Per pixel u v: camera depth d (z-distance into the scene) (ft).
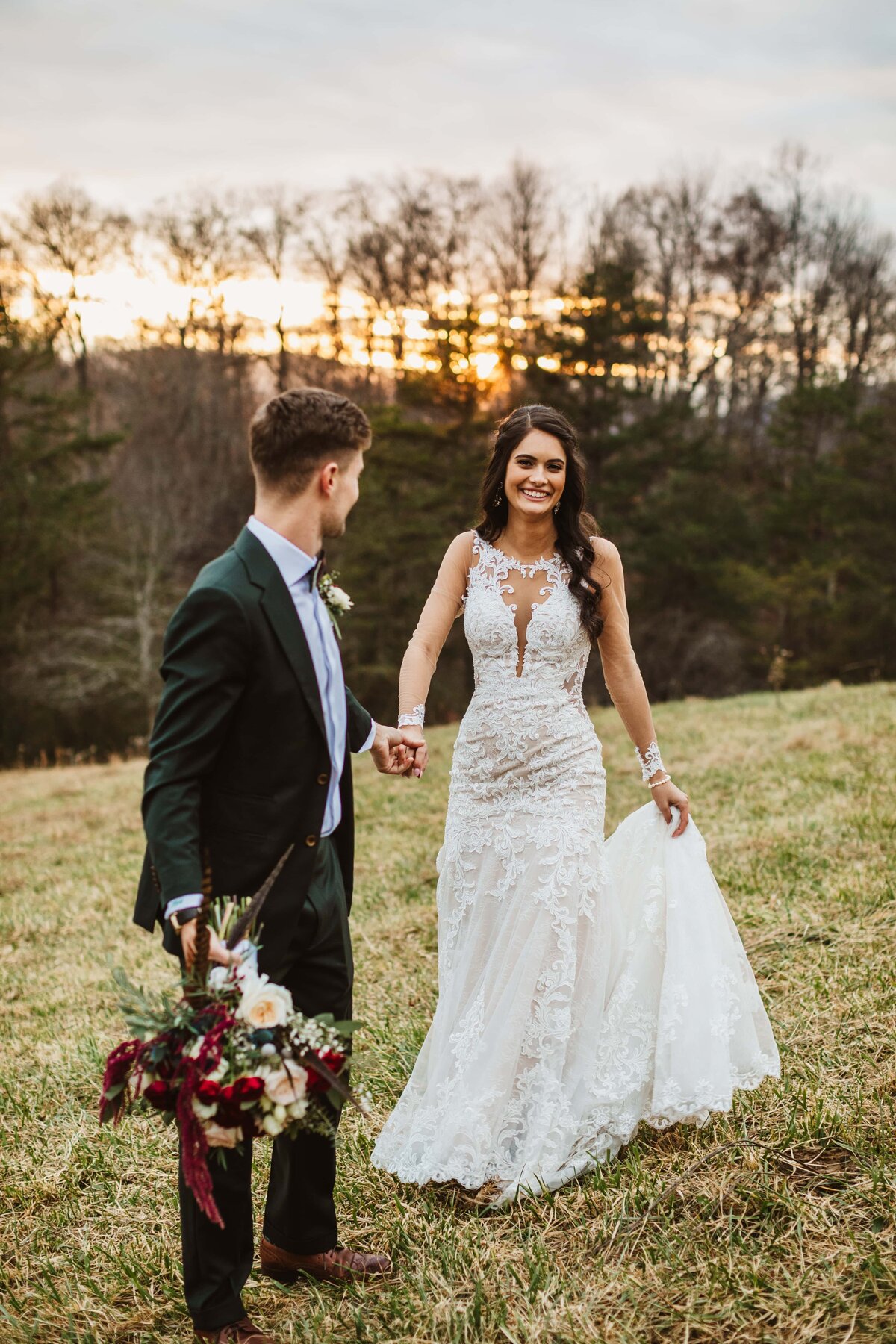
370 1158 10.50
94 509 97.09
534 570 10.78
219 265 120.47
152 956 19.60
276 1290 8.65
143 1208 10.44
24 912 23.80
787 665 101.91
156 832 7.23
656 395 128.98
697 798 24.34
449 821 10.93
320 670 7.91
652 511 100.48
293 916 7.77
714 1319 7.63
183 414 122.93
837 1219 8.52
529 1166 9.56
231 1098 6.73
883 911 14.99
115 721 101.19
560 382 96.27
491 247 114.01
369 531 93.86
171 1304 8.81
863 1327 7.34
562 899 10.17
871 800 21.04
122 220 116.06
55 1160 11.68
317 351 120.57
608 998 10.46
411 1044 12.85
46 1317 8.84
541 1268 8.29
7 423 95.30
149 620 92.22
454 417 97.30
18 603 96.53
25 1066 14.73
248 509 119.75
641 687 11.12
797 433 109.29
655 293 131.85
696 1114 10.13
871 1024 11.68
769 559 110.01
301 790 7.75
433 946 17.08
